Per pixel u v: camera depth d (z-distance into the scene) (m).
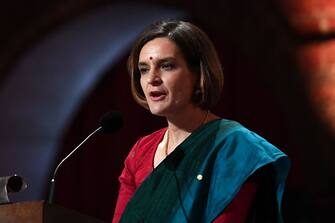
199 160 3.69
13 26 9.74
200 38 3.80
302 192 9.06
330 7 8.86
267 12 9.09
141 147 4.05
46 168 10.66
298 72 8.95
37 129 10.45
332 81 8.83
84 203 11.18
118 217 4.03
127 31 10.13
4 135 10.19
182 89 3.75
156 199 3.66
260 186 3.67
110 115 4.01
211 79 3.79
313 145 8.92
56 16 9.65
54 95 10.36
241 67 10.23
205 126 3.80
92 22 9.73
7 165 10.29
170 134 3.92
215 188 3.60
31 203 3.37
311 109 8.91
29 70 9.92
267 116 10.04
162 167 3.74
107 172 11.16
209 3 9.36
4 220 3.40
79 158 11.17
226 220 3.54
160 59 3.74
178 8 9.49
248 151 3.63
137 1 9.45
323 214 8.88
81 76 10.49
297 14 8.98
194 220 3.58
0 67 9.73
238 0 9.24
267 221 3.67
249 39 9.18
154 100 3.77
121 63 10.86
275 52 9.06
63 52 9.98
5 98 9.95
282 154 3.63
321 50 8.87
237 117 10.20
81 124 11.11
